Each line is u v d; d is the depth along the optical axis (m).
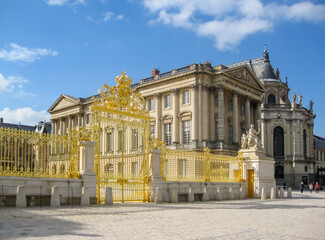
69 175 18.12
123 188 20.62
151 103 68.44
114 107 20.78
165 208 17.64
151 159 21.69
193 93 60.94
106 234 9.99
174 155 23.33
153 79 67.50
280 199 29.98
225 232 10.91
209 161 26.22
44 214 13.56
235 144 63.31
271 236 10.53
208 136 61.09
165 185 22.03
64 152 18.28
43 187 16.81
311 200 30.17
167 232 10.60
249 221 13.67
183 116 62.38
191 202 22.59
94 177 18.64
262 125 85.56
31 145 17.06
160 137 65.50
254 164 29.61
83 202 17.62
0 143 16.08
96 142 19.17
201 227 11.73
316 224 13.39
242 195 28.47
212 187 25.70
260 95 73.12
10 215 12.95
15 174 16.19
